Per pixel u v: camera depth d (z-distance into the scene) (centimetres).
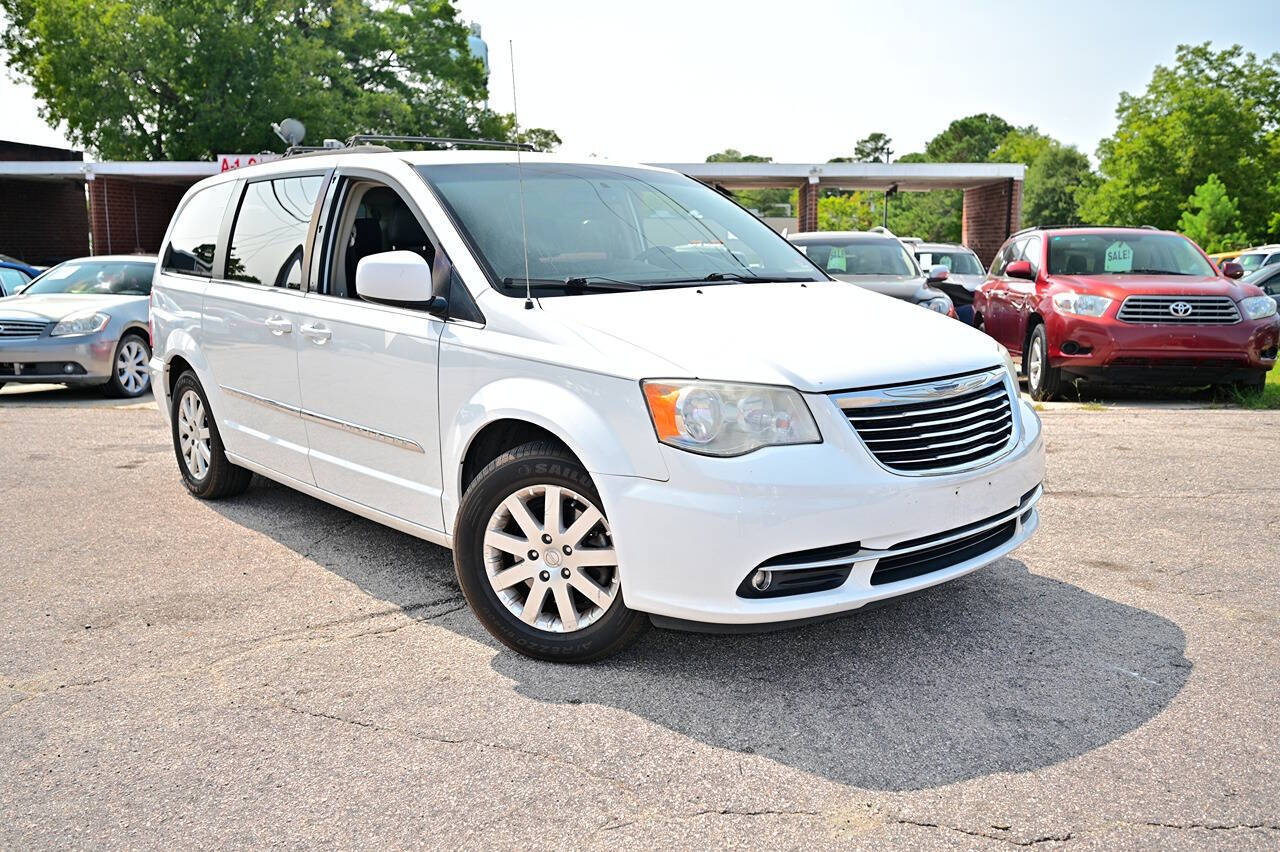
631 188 466
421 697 335
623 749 300
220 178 577
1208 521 526
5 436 811
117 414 935
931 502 328
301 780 285
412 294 383
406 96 4297
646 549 324
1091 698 328
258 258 510
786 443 316
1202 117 5884
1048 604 411
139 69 3656
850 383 323
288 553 490
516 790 278
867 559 322
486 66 4447
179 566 472
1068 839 252
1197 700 325
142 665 363
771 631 323
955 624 391
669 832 258
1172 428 793
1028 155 10088
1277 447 710
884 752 296
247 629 395
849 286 441
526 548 357
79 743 307
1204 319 918
